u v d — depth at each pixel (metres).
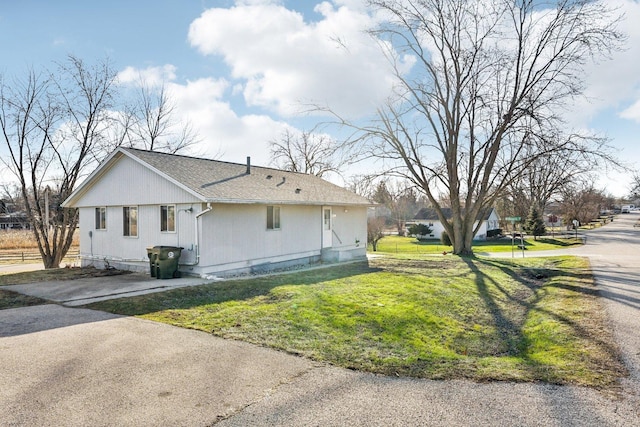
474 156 20.83
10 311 8.09
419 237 46.28
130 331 6.52
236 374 4.64
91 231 16.17
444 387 4.22
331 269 15.03
